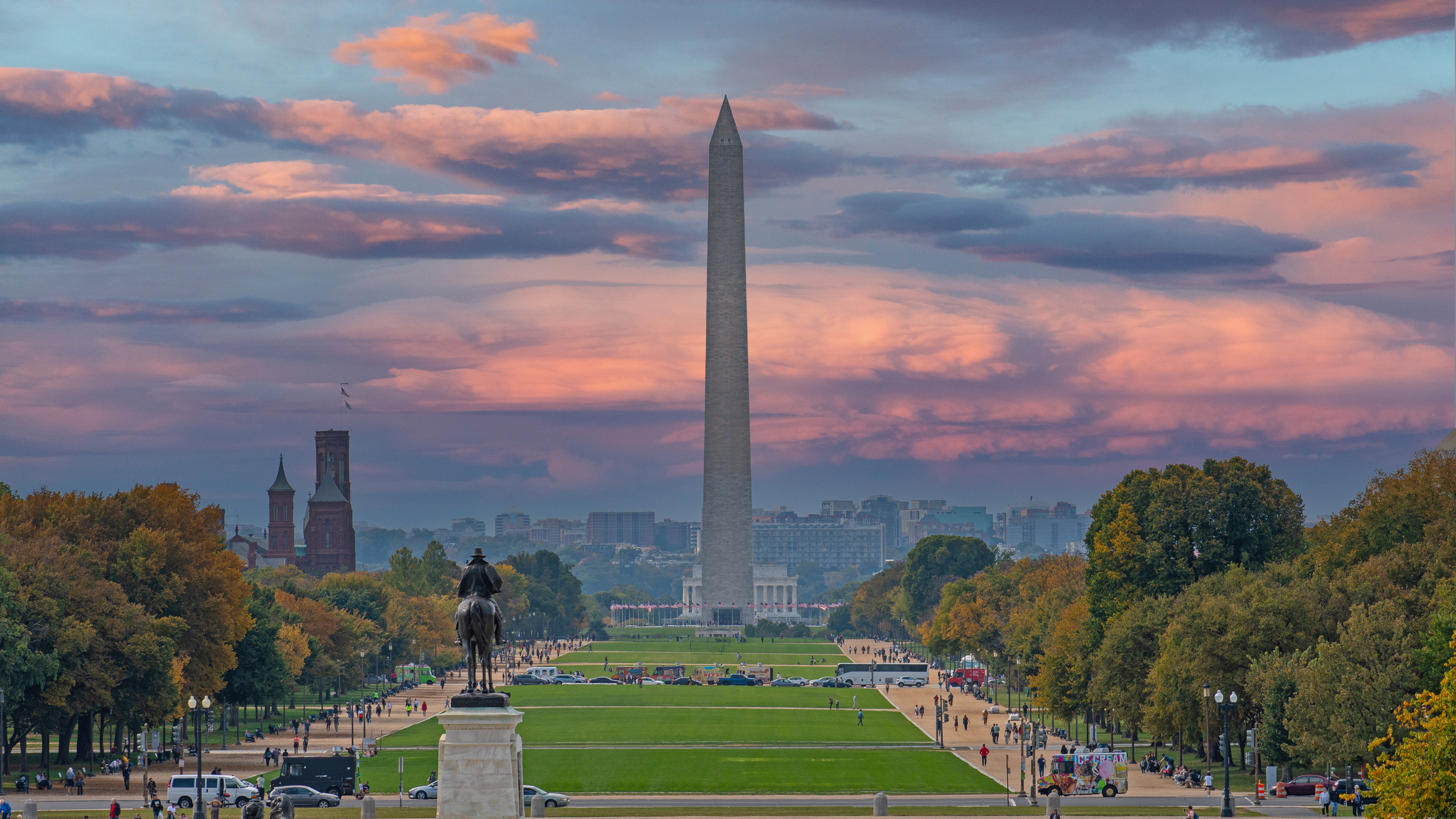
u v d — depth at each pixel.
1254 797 93.50
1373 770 55.53
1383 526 115.19
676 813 84.56
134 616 107.75
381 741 129.50
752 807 87.62
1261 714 98.75
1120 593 128.75
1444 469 119.88
